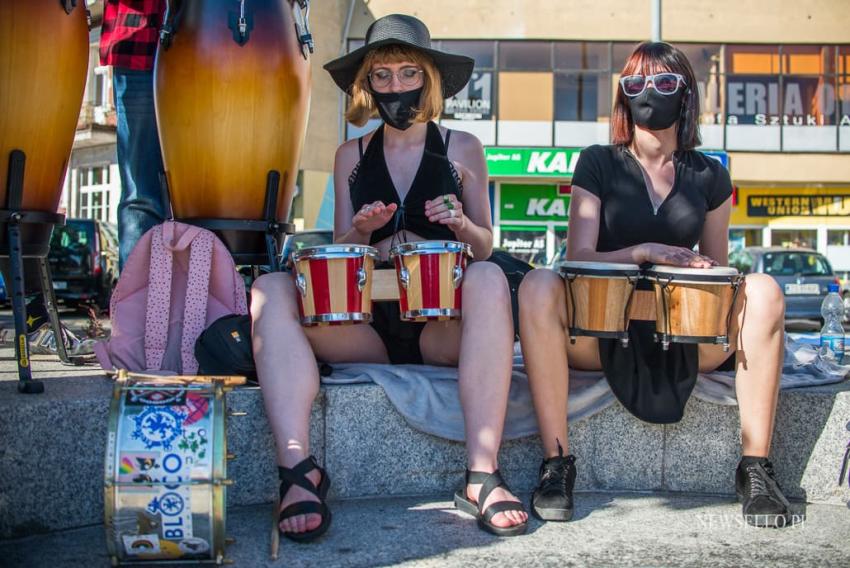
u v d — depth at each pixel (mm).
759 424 2414
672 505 2500
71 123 2760
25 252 2625
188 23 2998
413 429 2535
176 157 3074
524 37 19469
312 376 2297
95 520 2238
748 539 2201
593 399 2607
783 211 20344
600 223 2709
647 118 2611
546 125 19688
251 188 3084
